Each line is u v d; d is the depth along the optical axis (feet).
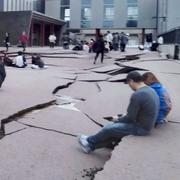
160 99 14.46
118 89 28.02
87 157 12.87
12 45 98.02
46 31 121.39
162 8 111.34
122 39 69.77
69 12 139.13
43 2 142.00
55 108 20.45
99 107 20.72
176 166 10.71
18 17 101.19
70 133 15.52
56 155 12.92
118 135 12.80
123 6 133.18
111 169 10.46
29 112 19.17
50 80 31.65
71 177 11.22
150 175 10.07
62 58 57.62
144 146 12.14
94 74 38.09
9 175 11.10
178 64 46.50
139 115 12.71
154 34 130.00
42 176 11.17
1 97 21.89
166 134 13.66
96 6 135.44
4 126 16.08
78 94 26.48
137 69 39.86
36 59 44.24
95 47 51.60
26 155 12.74
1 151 12.98
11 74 35.40
